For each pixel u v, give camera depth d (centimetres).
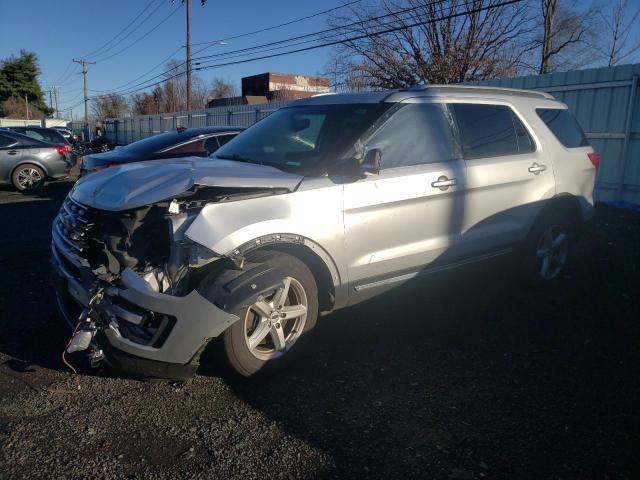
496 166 471
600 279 575
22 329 439
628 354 403
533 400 340
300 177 372
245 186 344
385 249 405
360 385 360
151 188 333
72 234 357
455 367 384
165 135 903
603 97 1013
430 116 443
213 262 334
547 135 526
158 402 337
